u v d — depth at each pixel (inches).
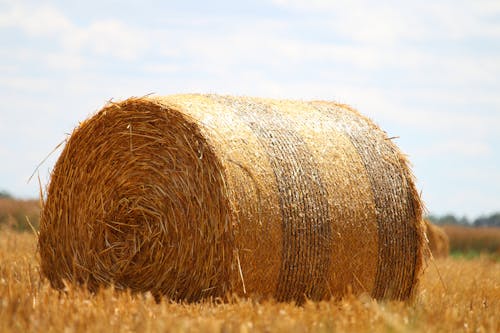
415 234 749.9
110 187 702.5
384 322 483.5
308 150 685.9
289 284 660.7
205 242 637.3
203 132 641.0
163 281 669.3
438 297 713.0
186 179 650.8
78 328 449.7
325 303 547.8
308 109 743.1
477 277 979.9
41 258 747.4
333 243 681.6
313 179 674.8
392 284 737.6
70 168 732.7
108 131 706.2
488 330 518.3
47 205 745.6
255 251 634.2
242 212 627.2
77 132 725.3
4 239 1163.9
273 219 643.5
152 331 434.6
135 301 553.9
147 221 679.7
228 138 645.3
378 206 718.5
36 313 484.1
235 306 542.3
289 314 508.1
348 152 714.8
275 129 681.0
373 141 741.9
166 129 665.6
